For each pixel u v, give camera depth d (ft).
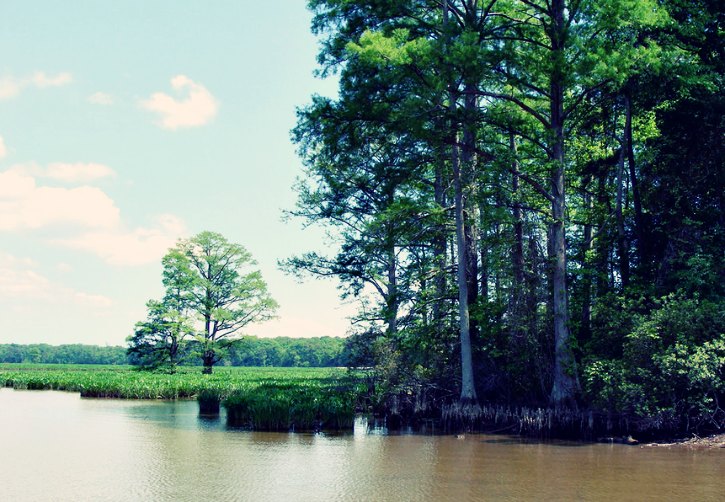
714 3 72.23
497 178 73.05
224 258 185.06
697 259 63.93
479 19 76.28
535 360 72.95
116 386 122.42
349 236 113.50
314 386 97.09
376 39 64.08
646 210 80.18
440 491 38.19
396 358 81.35
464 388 72.23
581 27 66.13
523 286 75.56
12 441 60.23
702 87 69.46
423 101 65.87
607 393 58.75
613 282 82.17
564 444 57.77
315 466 46.85
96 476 42.96
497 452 53.16
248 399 75.56
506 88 85.92
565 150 88.17
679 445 55.21
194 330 177.06
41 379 152.87
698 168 73.31
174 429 70.03
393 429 71.10
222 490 38.58
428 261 88.79
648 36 72.79
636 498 36.01
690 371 52.90
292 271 114.93
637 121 87.30
